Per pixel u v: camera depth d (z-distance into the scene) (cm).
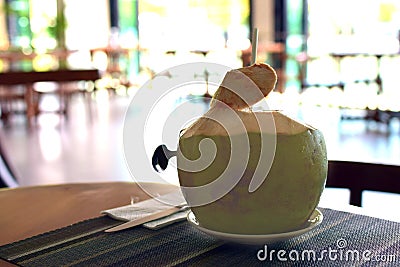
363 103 575
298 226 70
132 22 965
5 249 77
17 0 959
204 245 76
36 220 90
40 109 685
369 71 678
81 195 105
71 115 676
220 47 780
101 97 877
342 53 631
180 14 912
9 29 976
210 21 891
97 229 84
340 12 750
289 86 702
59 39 891
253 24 850
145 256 73
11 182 165
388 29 714
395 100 578
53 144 482
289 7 813
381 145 448
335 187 116
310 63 715
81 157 425
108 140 493
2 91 620
